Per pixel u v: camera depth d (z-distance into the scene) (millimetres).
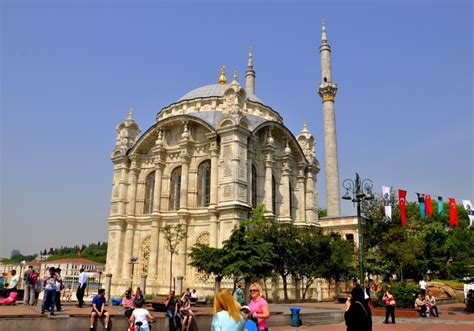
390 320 31484
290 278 53625
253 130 52062
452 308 43500
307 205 61125
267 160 54406
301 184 60625
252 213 48312
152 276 50375
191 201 51531
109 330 20594
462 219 81125
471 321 31094
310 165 62469
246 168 49438
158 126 55844
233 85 51938
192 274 48688
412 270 61562
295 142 59688
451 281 61844
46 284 22562
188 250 49875
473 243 40562
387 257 55594
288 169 57938
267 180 53938
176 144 55188
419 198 35625
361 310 11523
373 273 55188
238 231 39125
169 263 50688
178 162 54469
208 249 39312
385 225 56812
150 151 57562
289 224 48188
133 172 56938
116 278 53250
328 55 84562
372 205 58062
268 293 50688
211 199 49094
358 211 33438
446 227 78688
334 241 49594
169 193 54031
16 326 18344
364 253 55094
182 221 50281
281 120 64125
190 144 53125
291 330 25469
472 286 52438
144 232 54625
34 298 29234
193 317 23016
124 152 57938
